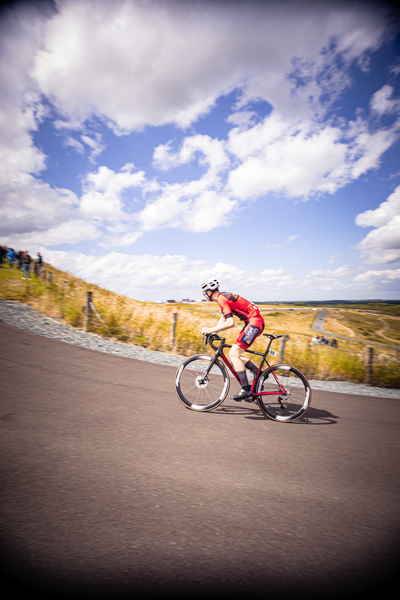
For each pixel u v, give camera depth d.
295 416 4.00
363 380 8.19
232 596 1.35
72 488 2.02
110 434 2.90
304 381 4.09
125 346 8.03
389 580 1.52
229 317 4.10
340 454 3.03
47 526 1.66
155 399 4.09
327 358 9.12
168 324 10.92
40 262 18.72
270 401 4.01
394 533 1.90
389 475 2.67
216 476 2.37
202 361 4.11
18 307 10.53
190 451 2.74
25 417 3.09
